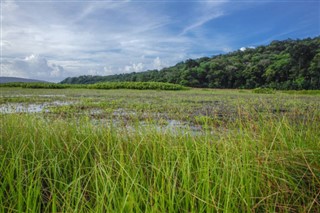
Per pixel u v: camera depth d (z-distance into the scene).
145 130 3.18
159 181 1.96
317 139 2.51
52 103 10.18
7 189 2.02
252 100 11.84
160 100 12.27
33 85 28.70
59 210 1.76
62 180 2.01
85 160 2.34
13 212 1.68
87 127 3.43
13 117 3.85
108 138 2.64
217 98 14.02
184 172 1.82
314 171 1.96
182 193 1.80
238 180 1.83
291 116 4.15
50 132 3.06
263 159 2.08
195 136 3.07
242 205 1.62
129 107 8.74
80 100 11.81
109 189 1.82
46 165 2.29
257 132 2.83
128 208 1.46
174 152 2.34
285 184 1.81
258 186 1.79
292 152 2.15
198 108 8.66
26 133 2.94
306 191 1.85
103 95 16.44
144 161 2.38
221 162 2.11
